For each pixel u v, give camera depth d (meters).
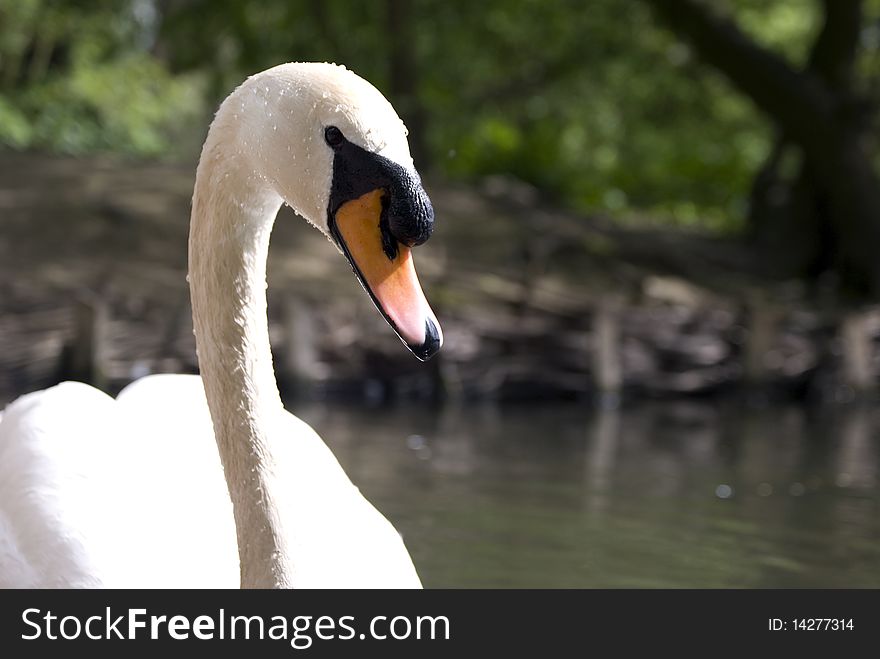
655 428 12.72
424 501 8.26
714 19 21.72
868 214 21.55
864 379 16.58
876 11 25.05
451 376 14.88
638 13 25.91
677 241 23.52
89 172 21.72
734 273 22.19
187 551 4.65
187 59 26.33
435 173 25.39
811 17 28.62
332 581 4.51
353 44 25.53
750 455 10.94
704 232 25.78
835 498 8.91
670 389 16.00
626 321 15.91
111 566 4.45
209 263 3.52
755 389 16.27
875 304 20.80
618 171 31.08
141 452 4.93
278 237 18.95
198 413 5.21
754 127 29.22
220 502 4.88
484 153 28.94
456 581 6.23
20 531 4.48
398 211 3.31
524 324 15.49
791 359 16.48
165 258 17.98
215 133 3.46
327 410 13.20
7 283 14.66
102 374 13.66
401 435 11.38
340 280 17.52
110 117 28.25
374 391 14.82
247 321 3.54
